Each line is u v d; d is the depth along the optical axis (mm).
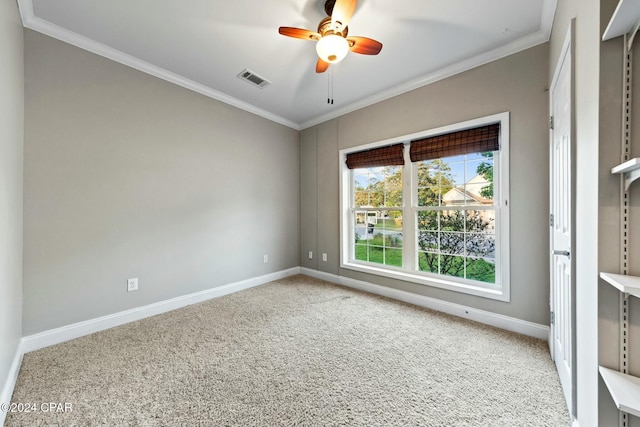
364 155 3393
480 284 2521
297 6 1818
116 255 2363
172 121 2748
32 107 1931
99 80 2254
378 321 2455
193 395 1475
